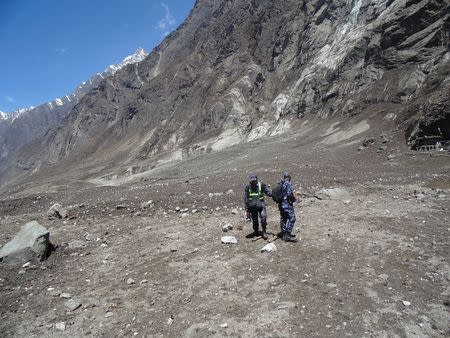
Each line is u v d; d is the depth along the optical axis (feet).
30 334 26.86
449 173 86.89
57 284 34.45
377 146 162.81
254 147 270.26
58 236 49.57
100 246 44.01
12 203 96.07
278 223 46.06
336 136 219.20
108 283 33.76
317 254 34.99
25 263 39.06
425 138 140.87
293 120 325.62
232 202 60.85
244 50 486.38
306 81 337.31
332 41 358.64
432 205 50.42
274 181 89.51
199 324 26.30
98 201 77.87
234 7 606.14
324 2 398.01
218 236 42.60
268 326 25.53
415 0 240.53
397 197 57.06
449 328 24.93
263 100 399.85
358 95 253.03
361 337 24.25
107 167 479.82
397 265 32.30
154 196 75.46
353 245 36.60
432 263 32.35
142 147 478.18
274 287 29.96
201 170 234.99
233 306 27.99
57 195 108.27
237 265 34.12
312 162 159.63
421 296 28.02
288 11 466.29
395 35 246.06
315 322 25.66
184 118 465.88
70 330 27.09
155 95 624.59
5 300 31.81
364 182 78.89
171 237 44.09
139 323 27.25
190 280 32.42
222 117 404.57
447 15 218.18
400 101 214.48
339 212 48.93
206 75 502.79
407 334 24.53
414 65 228.02
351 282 30.04
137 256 39.40
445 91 143.74
